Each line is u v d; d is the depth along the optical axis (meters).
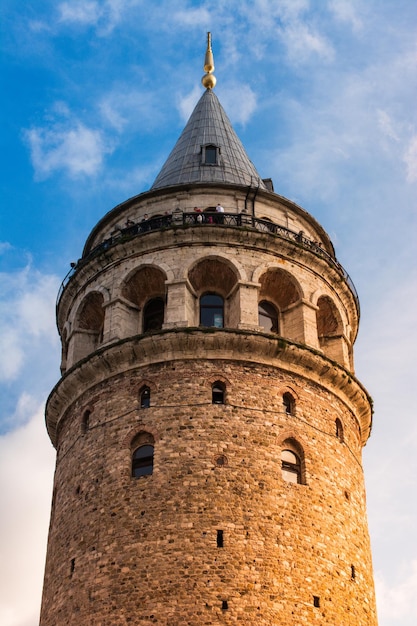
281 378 39.75
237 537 34.62
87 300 44.44
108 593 34.22
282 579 34.31
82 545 36.38
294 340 41.06
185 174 48.81
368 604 37.59
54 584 37.25
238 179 48.69
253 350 39.69
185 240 42.91
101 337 44.56
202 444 36.75
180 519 34.91
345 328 45.84
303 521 36.31
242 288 41.56
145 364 39.62
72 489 38.75
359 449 43.31
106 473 37.50
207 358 39.22
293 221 47.09
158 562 34.09
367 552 39.62
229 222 44.12
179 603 33.00
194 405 37.84
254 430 37.59
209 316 42.44
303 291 43.19
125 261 43.66
